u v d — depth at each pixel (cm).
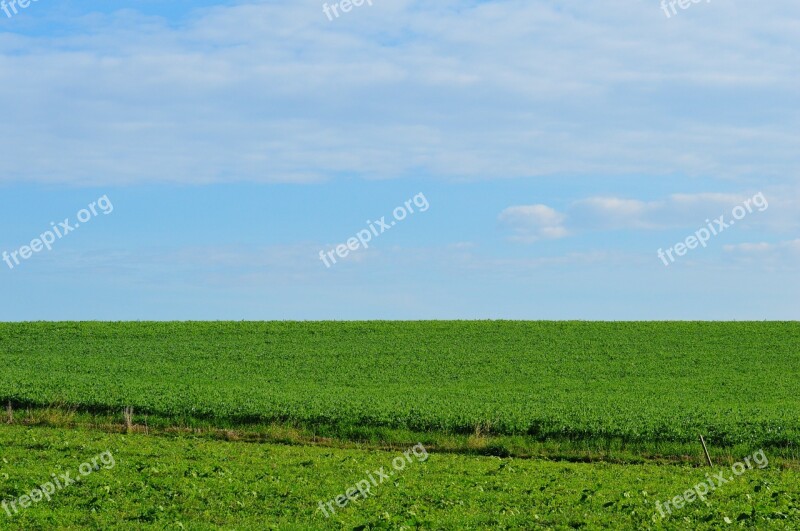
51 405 4494
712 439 3822
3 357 6831
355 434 4000
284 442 3909
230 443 3709
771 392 5491
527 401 4878
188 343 7688
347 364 6631
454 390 5384
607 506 2445
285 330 8506
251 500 2441
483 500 2533
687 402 4947
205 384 5525
